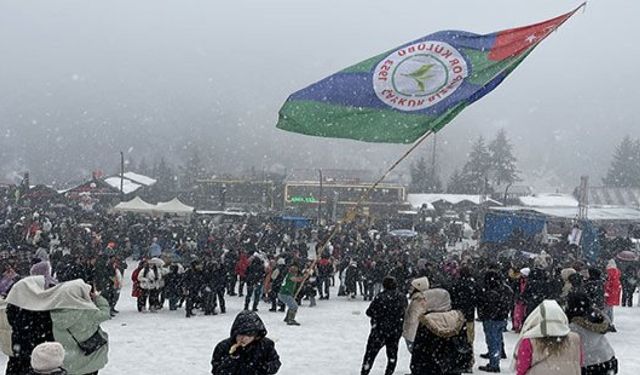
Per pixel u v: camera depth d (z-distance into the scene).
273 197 86.62
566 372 5.86
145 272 18.11
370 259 22.41
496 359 10.83
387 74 12.28
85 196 69.69
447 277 19.44
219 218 55.78
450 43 12.37
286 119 12.20
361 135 12.27
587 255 34.56
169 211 52.06
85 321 6.54
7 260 15.36
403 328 10.04
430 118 12.32
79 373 6.44
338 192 81.19
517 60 12.53
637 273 23.84
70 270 16.36
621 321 18.23
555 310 5.98
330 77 12.10
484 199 70.19
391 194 79.75
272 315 18.06
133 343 13.31
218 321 16.56
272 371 5.36
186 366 11.27
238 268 22.38
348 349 13.06
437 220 66.50
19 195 67.88
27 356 6.39
